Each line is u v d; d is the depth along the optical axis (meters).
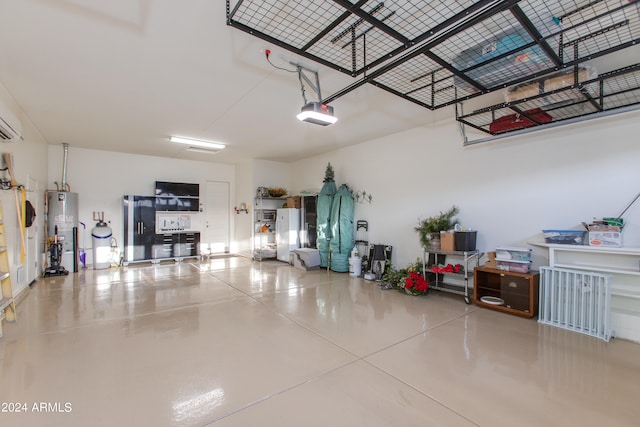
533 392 2.21
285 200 9.00
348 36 2.56
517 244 4.18
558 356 2.76
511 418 1.93
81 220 7.11
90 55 3.01
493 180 4.43
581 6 2.11
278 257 8.09
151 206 7.61
